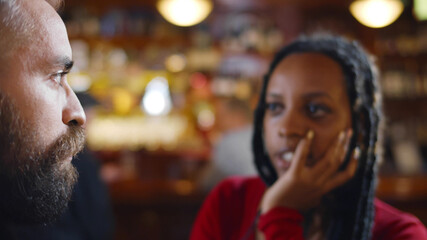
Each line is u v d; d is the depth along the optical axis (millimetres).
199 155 3592
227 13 4434
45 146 511
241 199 922
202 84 4215
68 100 549
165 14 3627
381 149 836
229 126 2770
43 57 500
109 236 1714
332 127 708
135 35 4094
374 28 4383
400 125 4273
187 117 4188
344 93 720
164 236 2820
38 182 511
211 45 4234
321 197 752
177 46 4211
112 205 2789
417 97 4430
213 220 913
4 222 546
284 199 696
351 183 742
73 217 1478
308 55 737
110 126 3787
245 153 2375
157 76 4188
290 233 674
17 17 483
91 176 1614
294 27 4477
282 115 737
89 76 3924
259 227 707
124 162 3514
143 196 2770
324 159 691
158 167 3562
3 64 478
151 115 3955
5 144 487
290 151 722
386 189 2711
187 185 2854
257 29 4340
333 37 829
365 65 776
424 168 3361
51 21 518
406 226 757
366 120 741
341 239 733
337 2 4312
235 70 4402
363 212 735
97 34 4043
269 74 796
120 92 3965
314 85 709
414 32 4438
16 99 484
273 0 4289
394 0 3463
